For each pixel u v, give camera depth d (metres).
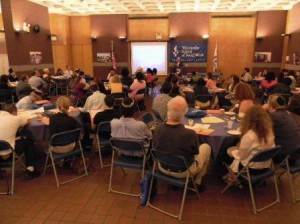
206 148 2.76
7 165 2.91
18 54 8.84
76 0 9.66
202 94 5.34
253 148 2.45
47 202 2.75
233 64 12.41
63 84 9.54
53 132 3.09
